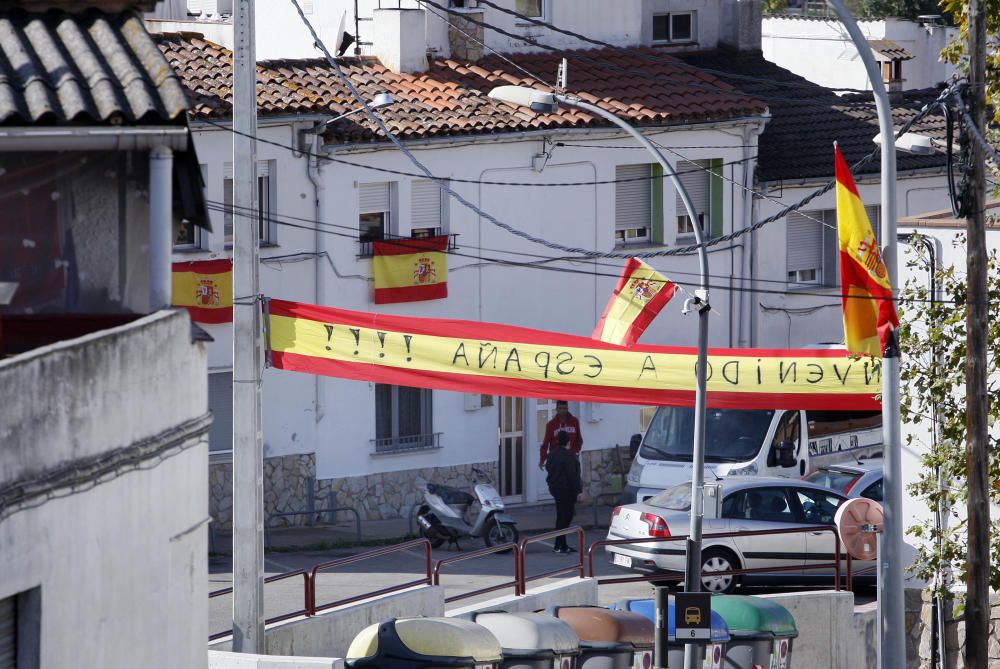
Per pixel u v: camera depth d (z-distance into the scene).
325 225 94.00
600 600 76.50
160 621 40.53
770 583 77.31
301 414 94.00
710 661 59.78
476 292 100.69
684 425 92.12
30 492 34.12
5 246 43.41
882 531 59.25
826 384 69.75
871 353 58.75
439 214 99.75
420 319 65.00
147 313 44.03
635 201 108.38
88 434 36.84
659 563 75.75
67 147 40.28
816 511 78.12
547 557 87.88
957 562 68.12
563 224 104.06
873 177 117.19
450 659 50.41
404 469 98.56
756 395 69.88
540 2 115.38
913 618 76.19
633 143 106.75
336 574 81.19
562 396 67.88
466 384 66.81
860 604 77.94
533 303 103.25
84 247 43.84
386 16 104.38
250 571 57.06
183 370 42.06
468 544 91.75
